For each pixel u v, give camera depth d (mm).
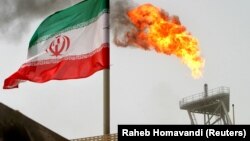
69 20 18250
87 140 14930
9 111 6312
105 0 17438
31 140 6379
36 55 18594
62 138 6879
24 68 18625
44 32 18656
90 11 17875
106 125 16266
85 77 17516
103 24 17375
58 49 18219
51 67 18266
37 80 18422
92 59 17500
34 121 6566
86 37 17828
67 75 17875
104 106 16516
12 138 6195
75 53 17906
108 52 17172
